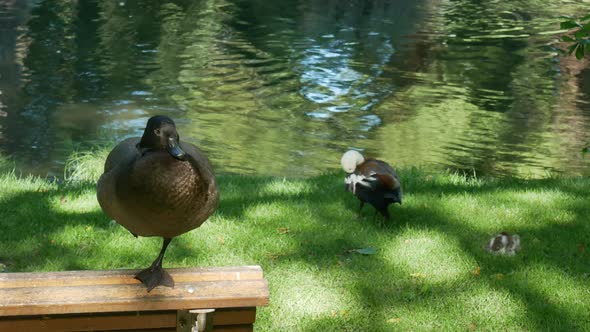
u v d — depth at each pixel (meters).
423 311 5.42
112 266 5.82
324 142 10.20
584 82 14.09
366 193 6.28
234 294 4.05
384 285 5.65
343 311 5.42
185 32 18.00
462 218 6.46
